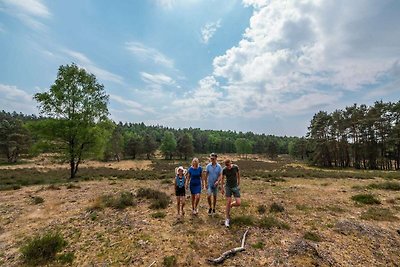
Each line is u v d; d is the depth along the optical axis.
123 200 9.03
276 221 6.84
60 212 8.45
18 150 53.22
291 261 4.74
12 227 7.10
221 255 4.90
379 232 6.28
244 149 97.06
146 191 10.70
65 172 29.91
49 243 5.35
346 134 48.88
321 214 7.93
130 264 4.75
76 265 4.80
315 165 53.06
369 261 4.86
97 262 4.88
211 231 6.27
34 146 20.34
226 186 6.74
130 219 7.35
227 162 6.68
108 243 5.71
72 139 20.97
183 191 7.60
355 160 47.62
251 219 6.91
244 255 5.01
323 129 52.31
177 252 5.15
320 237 5.90
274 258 4.86
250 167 43.50
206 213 7.91
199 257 4.95
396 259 5.01
